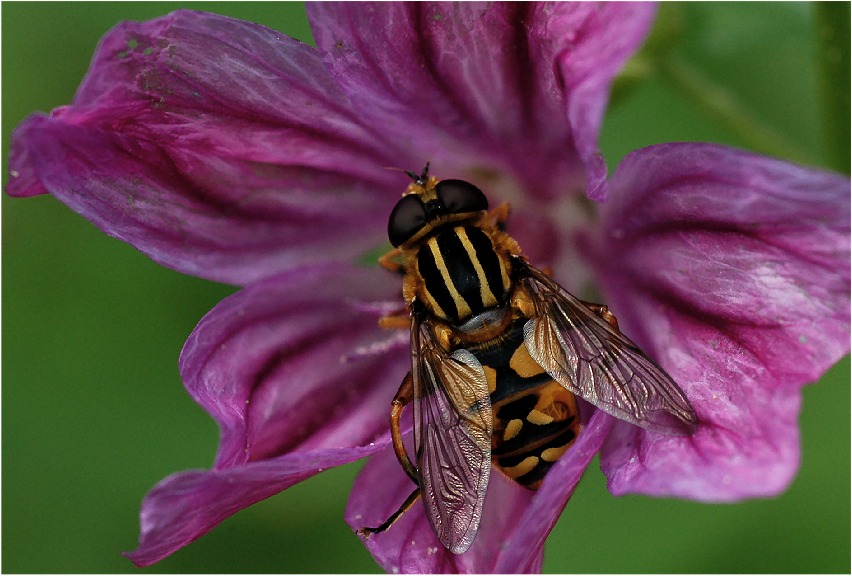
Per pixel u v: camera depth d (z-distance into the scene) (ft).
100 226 0.39
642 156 0.38
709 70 0.46
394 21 0.38
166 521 0.37
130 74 0.38
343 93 0.39
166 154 0.39
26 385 0.48
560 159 0.40
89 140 0.39
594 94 0.36
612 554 0.47
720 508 0.47
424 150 0.40
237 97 0.39
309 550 0.47
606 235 0.40
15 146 0.38
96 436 0.47
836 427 0.47
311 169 0.40
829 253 0.36
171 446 0.47
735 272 0.37
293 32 0.48
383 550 0.39
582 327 0.39
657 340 0.39
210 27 0.39
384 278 0.41
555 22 0.37
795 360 0.37
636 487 0.37
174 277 0.48
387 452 0.40
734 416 0.37
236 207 0.40
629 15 0.36
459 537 0.38
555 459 0.38
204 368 0.39
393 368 0.41
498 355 0.39
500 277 0.39
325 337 0.40
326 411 0.40
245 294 0.40
